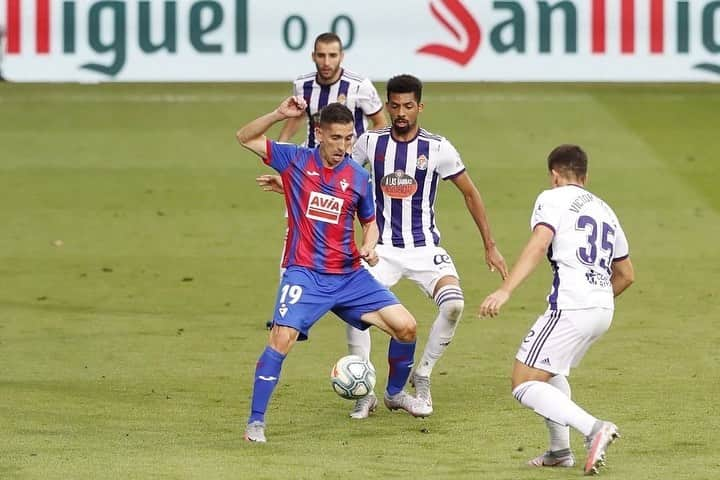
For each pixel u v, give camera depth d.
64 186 62.44
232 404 29.86
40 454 24.95
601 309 23.92
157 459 24.56
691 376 32.38
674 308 41.03
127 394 30.81
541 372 23.98
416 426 27.84
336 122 26.52
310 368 33.91
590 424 22.86
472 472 23.64
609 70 76.38
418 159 29.72
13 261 48.94
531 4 76.25
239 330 38.53
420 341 37.19
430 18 76.31
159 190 61.81
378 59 76.50
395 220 30.11
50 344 36.59
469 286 44.59
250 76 76.31
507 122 74.62
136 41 76.12
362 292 27.47
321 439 26.58
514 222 55.41
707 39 76.19
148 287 44.75
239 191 61.81
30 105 79.12
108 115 76.94
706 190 60.84
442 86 84.38
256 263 48.78
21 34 75.94
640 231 53.59
